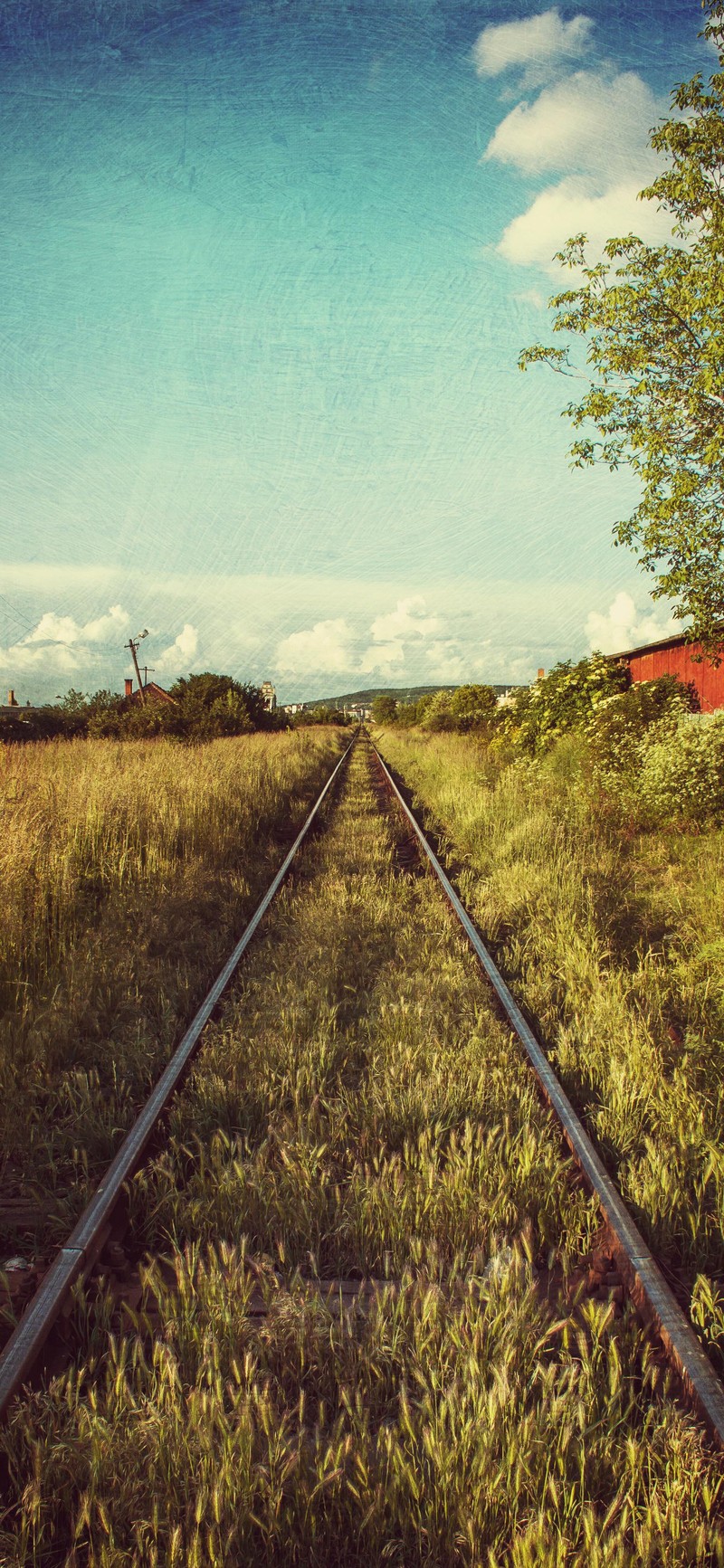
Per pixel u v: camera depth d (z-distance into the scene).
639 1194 2.99
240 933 6.57
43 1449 1.96
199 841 9.46
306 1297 2.46
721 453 10.05
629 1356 2.33
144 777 10.75
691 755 10.75
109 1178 3.01
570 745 14.94
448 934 6.38
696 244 10.57
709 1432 2.01
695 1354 2.20
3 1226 2.99
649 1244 2.83
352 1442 1.99
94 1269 2.67
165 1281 2.71
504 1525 1.85
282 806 14.34
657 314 10.67
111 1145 3.47
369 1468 1.96
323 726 82.88
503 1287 2.44
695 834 9.82
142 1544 1.81
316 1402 2.24
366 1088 3.92
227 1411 2.15
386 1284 2.67
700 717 13.50
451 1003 4.94
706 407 10.60
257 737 27.45
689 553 10.81
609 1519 1.78
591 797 11.78
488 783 15.70
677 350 10.65
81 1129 3.56
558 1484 1.93
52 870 6.80
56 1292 2.41
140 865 7.87
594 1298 2.60
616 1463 1.98
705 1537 1.79
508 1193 3.04
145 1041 4.34
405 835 11.98
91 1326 2.47
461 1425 2.04
